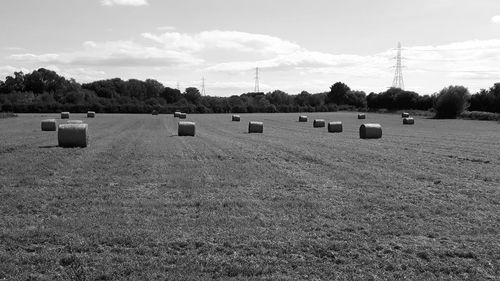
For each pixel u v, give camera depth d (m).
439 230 12.58
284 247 10.94
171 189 17.83
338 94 193.25
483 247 11.20
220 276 9.29
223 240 11.34
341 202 15.83
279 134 53.59
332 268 9.78
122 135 48.66
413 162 26.78
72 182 18.95
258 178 20.61
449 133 56.47
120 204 15.12
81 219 12.98
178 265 9.75
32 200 15.36
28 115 105.25
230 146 36.28
